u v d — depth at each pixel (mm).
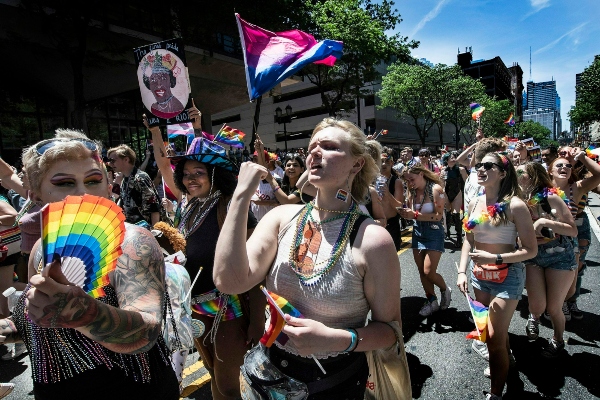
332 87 22203
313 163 1518
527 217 2785
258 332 2336
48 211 940
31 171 1290
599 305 4598
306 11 16750
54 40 12398
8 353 3721
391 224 4613
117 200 4594
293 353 1544
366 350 1417
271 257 1613
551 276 3436
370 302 1488
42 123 14734
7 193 5031
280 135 50469
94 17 12734
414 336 3926
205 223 2498
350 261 1447
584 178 4516
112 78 15125
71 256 972
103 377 1267
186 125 3523
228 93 20250
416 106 36438
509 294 2748
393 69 37094
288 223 1639
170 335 1611
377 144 1825
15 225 3852
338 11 17641
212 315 2385
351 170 1563
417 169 4391
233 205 1449
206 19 14023
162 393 1395
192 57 16266
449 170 8258
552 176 4500
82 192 1300
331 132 1515
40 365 1271
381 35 18344
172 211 4914
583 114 30234
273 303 1399
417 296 5008
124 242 1249
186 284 1998
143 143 18141
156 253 1310
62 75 13961
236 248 1414
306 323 1348
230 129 3170
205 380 3203
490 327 2807
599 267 6027
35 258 1384
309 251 1515
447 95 35281
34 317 957
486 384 3062
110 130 16750
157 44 3346
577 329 3990
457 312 4445
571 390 2973
